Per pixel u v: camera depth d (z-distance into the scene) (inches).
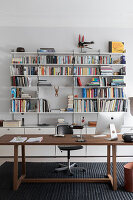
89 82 223.5
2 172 169.5
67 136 154.6
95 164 188.5
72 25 223.1
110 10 203.8
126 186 135.9
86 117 224.8
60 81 224.4
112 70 224.1
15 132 207.6
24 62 214.5
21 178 149.9
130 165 144.2
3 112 223.9
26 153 206.1
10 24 222.2
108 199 124.6
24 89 223.6
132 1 183.9
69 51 223.8
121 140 139.2
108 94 214.1
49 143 131.8
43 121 225.1
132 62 223.6
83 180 147.5
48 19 219.9
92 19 220.1
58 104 224.4
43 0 183.2
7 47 223.6
